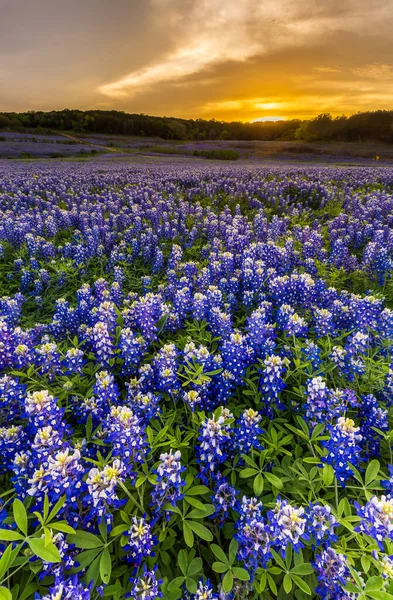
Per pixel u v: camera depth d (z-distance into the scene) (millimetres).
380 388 3637
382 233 9039
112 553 2525
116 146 80625
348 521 2346
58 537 2174
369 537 2285
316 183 19656
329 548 2209
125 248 9633
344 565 2152
